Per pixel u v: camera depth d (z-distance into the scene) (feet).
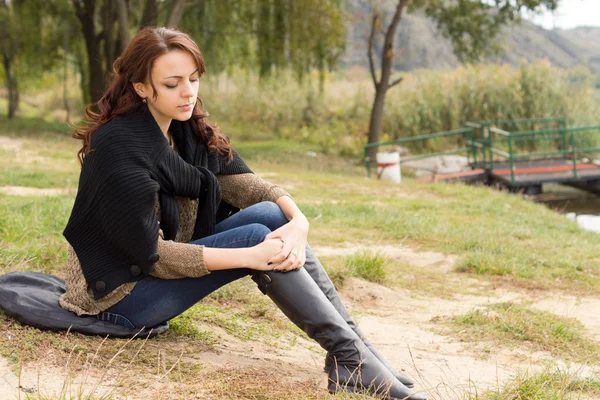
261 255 9.66
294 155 70.38
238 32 72.28
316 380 10.54
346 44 72.49
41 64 88.69
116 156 9.35
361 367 9.77
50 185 35.12
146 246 9.41
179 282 10.02
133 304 10.18
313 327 9.87
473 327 15.51
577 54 181.68
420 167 66.13
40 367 9.22
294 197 38.81
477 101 79.77
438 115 79.25
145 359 9.99
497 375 11.34
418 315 16.98
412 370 12.32
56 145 59.26
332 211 32.68
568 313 18.15
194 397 9.05
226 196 11.26
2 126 77.36
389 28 67.72
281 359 11.57
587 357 14.10
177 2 59.06
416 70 90.74
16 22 85.15
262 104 88.17
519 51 148.46
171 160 9.80
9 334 9.82
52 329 10.05
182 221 10.36
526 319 16.05
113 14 75.41
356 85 90.74
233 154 11.18
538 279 22.35
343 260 20.59
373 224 30.19
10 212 20.47
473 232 29.27
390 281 20.06
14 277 10.92
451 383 11.62
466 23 69.41
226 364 10.53
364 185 47.01
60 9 78.95
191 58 9.55
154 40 9.42
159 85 9.47
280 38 70.33
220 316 13.34
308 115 87.40
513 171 53.98
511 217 36.37
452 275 22.38
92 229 9.70
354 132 81.30
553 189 58.08
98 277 9.77
